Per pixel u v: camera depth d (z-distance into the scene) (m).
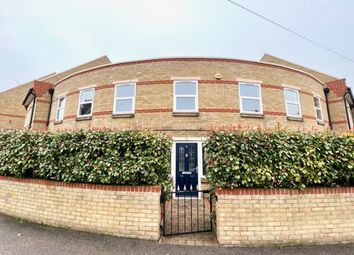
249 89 10.02
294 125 10.09
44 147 5.08
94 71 11.02
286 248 3.79
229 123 9.27
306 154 4.18
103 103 10.30
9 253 3.51
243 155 4.12
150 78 9.95
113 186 4.41
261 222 3.96
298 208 4.04
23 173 5.29
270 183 4.09
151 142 4.50
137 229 4.18
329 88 12.71
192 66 9.94
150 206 4.22
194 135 9.05
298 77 10.98
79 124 10.59
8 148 5.56
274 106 9.98
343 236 4.01
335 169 4.23
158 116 9.41
